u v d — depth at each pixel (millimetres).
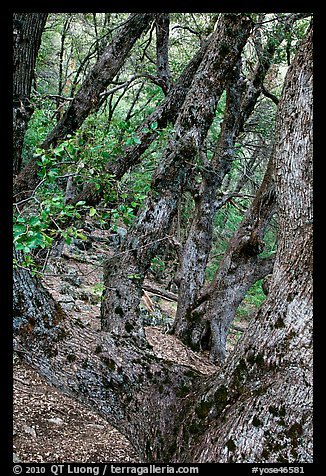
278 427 2748
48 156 3404
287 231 3205
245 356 3107
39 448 5195
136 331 4672
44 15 4324
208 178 9211
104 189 4211
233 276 9188
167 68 8227
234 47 5324
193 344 9508
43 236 2764
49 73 14867
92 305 9375
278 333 2979
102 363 3584
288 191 3158
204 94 5402
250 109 9258
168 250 12164
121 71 11570
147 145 6336
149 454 3305
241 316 13133
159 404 3443
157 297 12336
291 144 3123
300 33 7379
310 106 3086
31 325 3445
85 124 5590
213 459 2797
